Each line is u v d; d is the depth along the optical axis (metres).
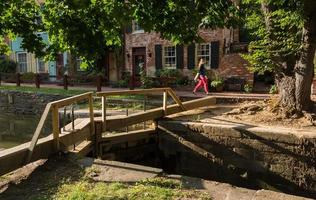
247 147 9.59
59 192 5.52
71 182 5.91
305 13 10.12
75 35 6.51
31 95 21.19
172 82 21.12
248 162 9.60
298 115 10.77
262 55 11.40
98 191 5.45
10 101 22.42
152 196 5.24
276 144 9.20
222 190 5.49
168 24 6.62
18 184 5.86
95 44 6.66
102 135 9.88
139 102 15.54
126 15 6.13
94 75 24.80
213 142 10.08
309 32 10.58
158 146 11.10
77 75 25.59
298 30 10.88
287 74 11.29
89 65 7.09
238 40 21.25
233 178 9.85
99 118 9.87
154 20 6.37
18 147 6.73
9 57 31.67
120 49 25.50
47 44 6.96
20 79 26.22
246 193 5.38
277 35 11.02
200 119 11.17
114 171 6.36
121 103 15.82
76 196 5.23
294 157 8.99
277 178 9.25
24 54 30.98
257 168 9.49
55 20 6.46
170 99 16.58
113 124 9.77
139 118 10.55
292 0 9.99
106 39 6.75
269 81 20.77
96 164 6.76
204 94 17.56
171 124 10.77
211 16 6.93
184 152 10.59
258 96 15.61
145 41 24.64
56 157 7.12
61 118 13.48
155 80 20.75
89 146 8.87
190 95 17.12
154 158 11.08
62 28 6.47
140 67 23.44
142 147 10.74
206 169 10.24
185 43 6.98
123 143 10.21
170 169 10.90
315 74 15.92
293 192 9.09
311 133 8.95
